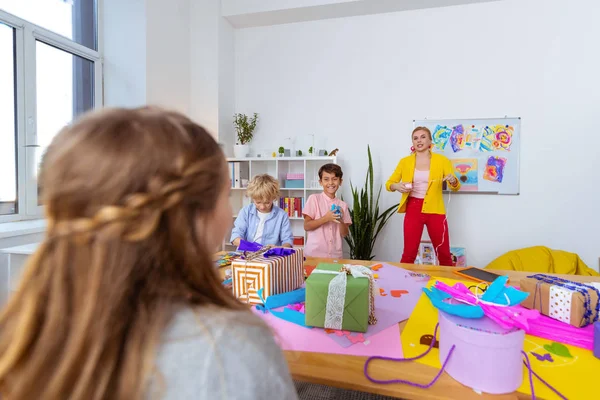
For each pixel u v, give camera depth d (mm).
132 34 2900
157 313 323
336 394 1689
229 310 369
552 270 2668
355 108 3379
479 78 3102
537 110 2998
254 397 324
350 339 829
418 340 825
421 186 2766
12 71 2293
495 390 625
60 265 312
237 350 331
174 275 354
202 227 369
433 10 3182
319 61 3465
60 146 323
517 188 3043
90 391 292
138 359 304
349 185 3408
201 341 322
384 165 3322
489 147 3080
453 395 625
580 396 613
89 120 341
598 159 2900
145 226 315
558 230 2994
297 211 3268
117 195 309
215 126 3395
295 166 3527
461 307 725
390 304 1045
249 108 3664
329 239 2357
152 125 342
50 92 2543
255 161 3541
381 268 1446
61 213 315
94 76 2896
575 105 2928
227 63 3549
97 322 302
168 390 304
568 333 846
